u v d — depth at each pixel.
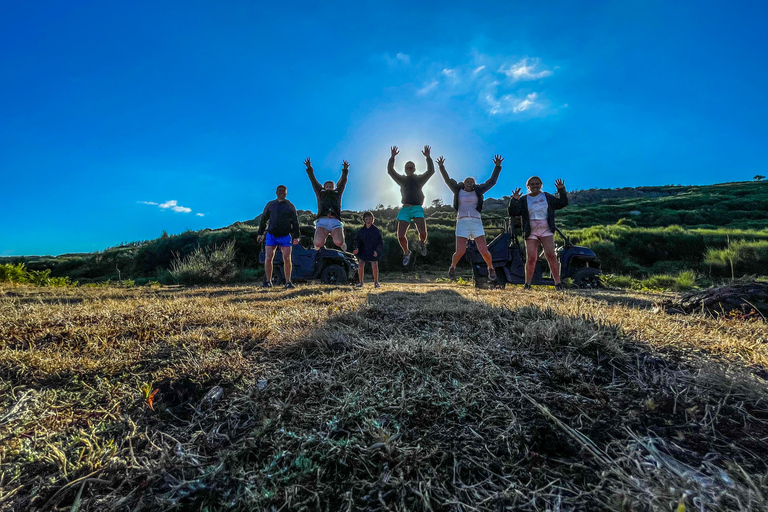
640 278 16.06
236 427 1.51
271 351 2.22
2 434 1.47
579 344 2.14
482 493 1.15
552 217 6.25
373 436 1.39
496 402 1.62
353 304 3.49
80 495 1.17
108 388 1.82
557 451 1.32
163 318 2.93
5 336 2.46
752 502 1.06
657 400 1.63
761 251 15.23
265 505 1.12
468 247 9.63
